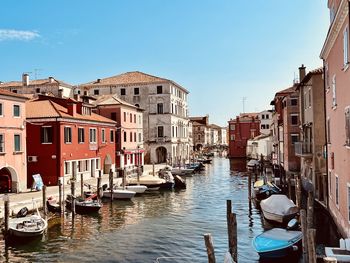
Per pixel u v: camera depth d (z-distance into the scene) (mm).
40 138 31047
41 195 24812
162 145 59344
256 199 26688
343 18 13727
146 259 15125
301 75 32312
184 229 19922
